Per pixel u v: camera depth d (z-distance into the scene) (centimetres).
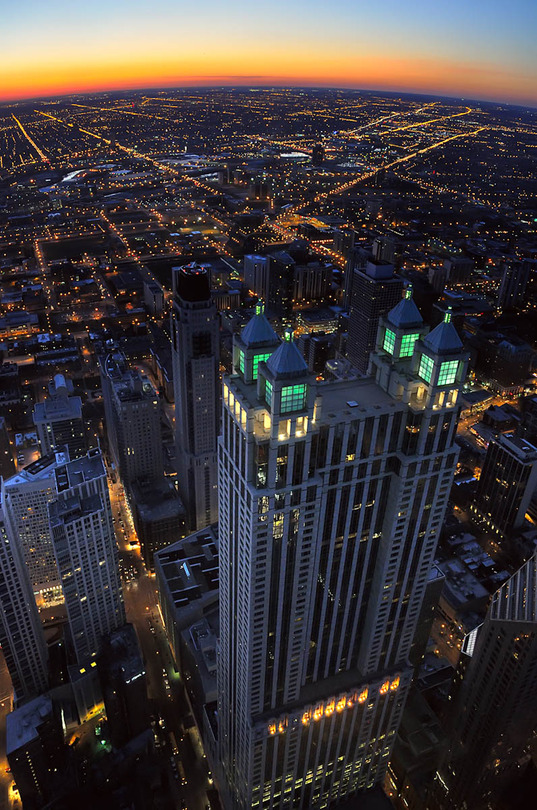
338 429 14112
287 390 12975
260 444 13638
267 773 19988
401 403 14875
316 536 15650
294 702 18925
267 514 14525
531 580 19112
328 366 18388
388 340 15350
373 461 15162
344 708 19538
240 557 16125
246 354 13975
